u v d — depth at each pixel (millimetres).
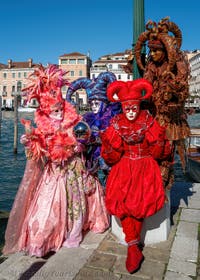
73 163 3783
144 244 3604
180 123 3693
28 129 3594
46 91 3754
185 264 3158
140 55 3977
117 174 3402
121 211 3258
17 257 3666
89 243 3637
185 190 5668
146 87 3254
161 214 3613
